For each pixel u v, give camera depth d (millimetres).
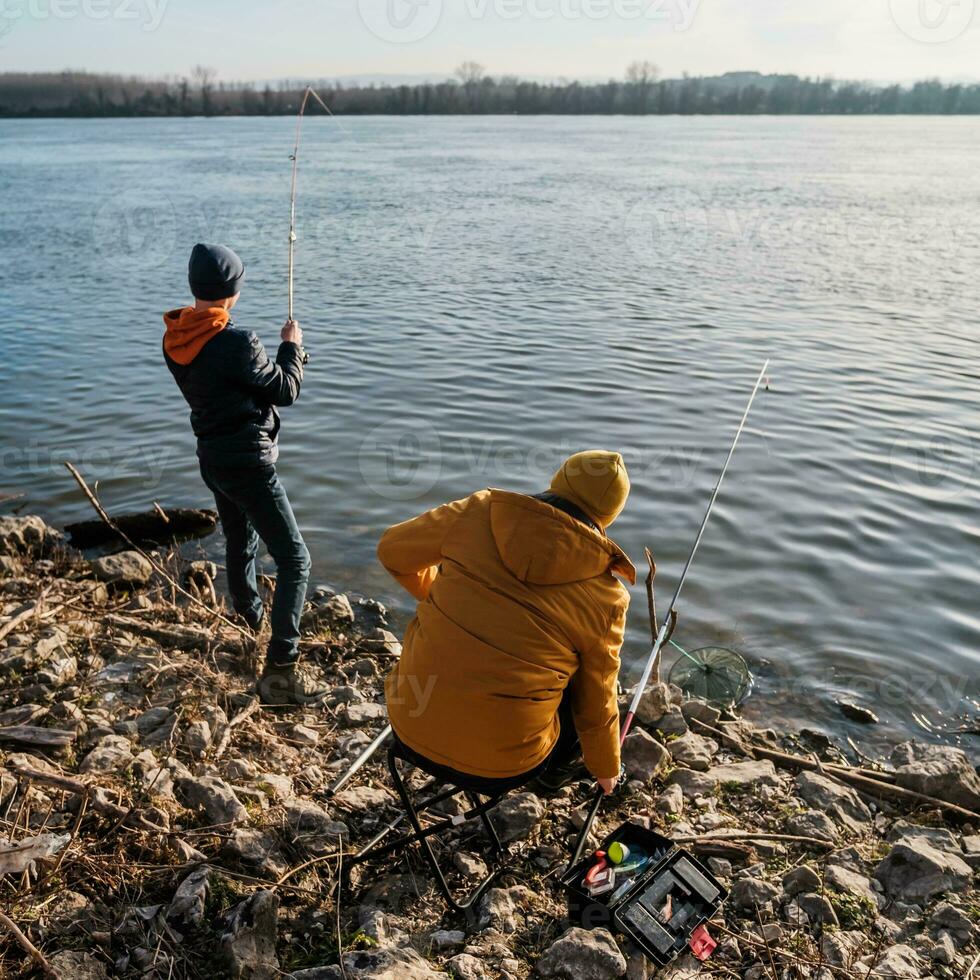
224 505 3850
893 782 3559
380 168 45312
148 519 6133
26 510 6574
